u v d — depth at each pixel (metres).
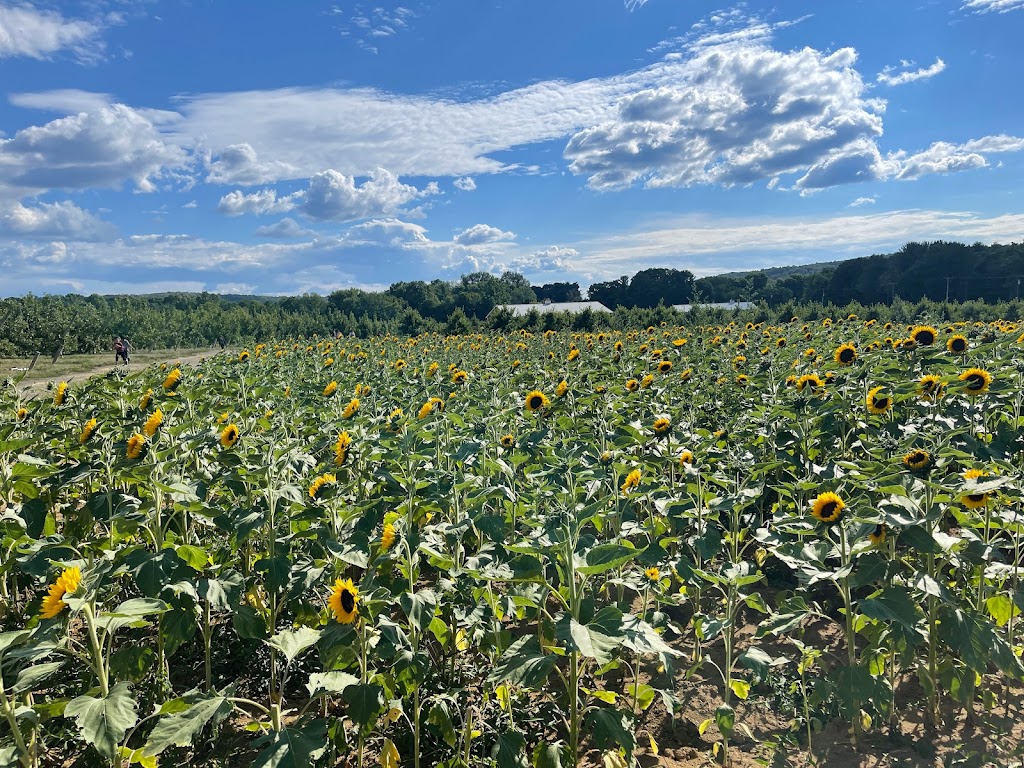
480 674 4.87
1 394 9.21
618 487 5.70
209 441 5.73
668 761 4.20
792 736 4.22
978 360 9.66
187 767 4.14
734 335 21.92
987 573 4.56
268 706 4.74
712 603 6.29
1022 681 4.82
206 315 54.47
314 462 5.70
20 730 3.64
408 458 4.91
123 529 4.52
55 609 3.24
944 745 4.20
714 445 6.74
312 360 18.14
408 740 4.30
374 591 3.82
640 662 5.37
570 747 3.86
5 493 5.56
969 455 4.96
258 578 5.00
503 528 4.54
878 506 4.18
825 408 7.21
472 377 11.85
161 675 4.53
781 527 4.51
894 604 3.89
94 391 8.76
